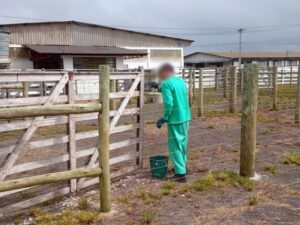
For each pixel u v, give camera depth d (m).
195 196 4.82
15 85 10.68
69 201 4.80
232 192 4.94
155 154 7.29
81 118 4.99
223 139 8.68
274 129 9.84
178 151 5.38
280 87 24.06
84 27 29.08
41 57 25.42
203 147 7.71
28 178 3.78
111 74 5.43
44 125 4.55
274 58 51.91
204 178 5.43
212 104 15.88
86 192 5.14
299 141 8.17
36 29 27.09
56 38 28.02
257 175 5.61
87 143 8.28
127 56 26.78
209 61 54.56
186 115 5.42
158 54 32.12
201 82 12.30
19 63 26.09
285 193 4.88
